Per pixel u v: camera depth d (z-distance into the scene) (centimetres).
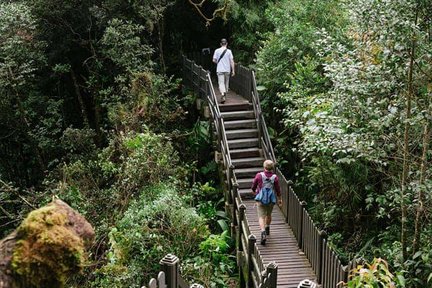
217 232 1218
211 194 1334
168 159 1123
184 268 894
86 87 1572
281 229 1037
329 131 746
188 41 1902
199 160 1454
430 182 653
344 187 950
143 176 1063
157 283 502
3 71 1309
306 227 909
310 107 965
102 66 1520
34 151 1471
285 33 1332
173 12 1761
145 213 938
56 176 1266
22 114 1412
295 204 989
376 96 708
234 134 1323
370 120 705
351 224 1024
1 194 1177
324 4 1347
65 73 1653
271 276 686
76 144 1388
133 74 1346
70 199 1048
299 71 1198
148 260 903
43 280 200
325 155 952
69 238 206
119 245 890
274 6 1491
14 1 1477
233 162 1262
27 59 1391
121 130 1283
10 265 195
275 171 1173
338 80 732
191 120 1594
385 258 795
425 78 648
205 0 1748
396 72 661
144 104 1316
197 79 1550
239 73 1503
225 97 1428
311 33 1297
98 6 1483
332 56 823
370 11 641
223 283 977
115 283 848
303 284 532
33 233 202
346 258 927
